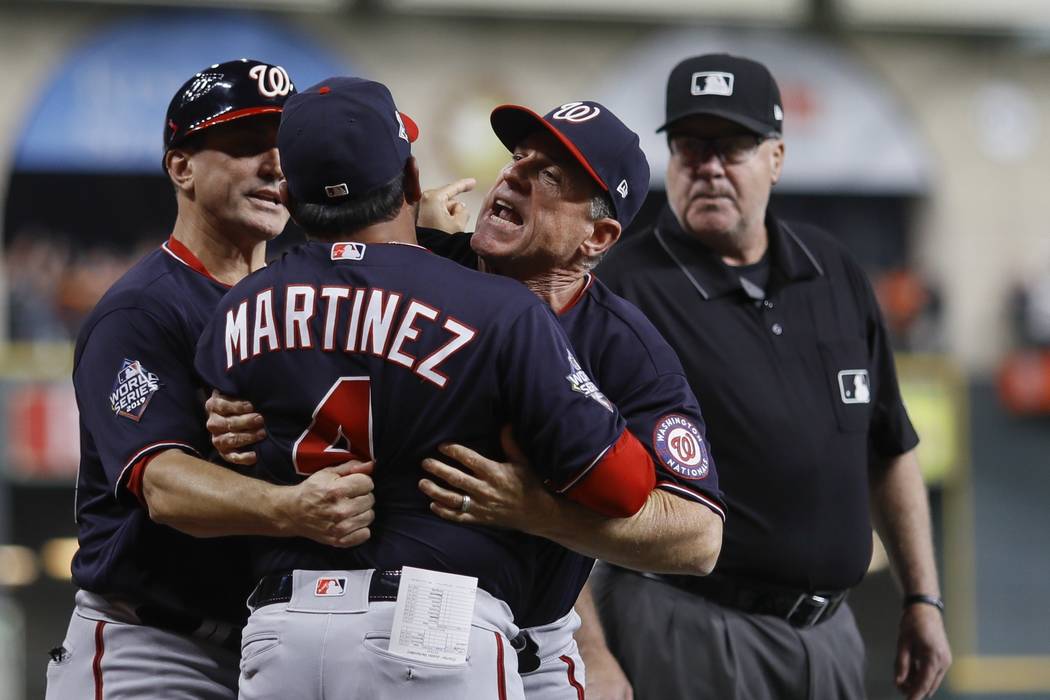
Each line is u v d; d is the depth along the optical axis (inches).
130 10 1860.2
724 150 462.9
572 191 345.4
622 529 325.1
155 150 1857.8
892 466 502.6
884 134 2022.6
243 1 1899.6
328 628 314.0
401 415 314.5
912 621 491.8
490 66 1978.3
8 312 1758.1
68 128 1838.1
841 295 480.1
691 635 455.8
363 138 324.5
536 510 320.2
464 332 314.3
